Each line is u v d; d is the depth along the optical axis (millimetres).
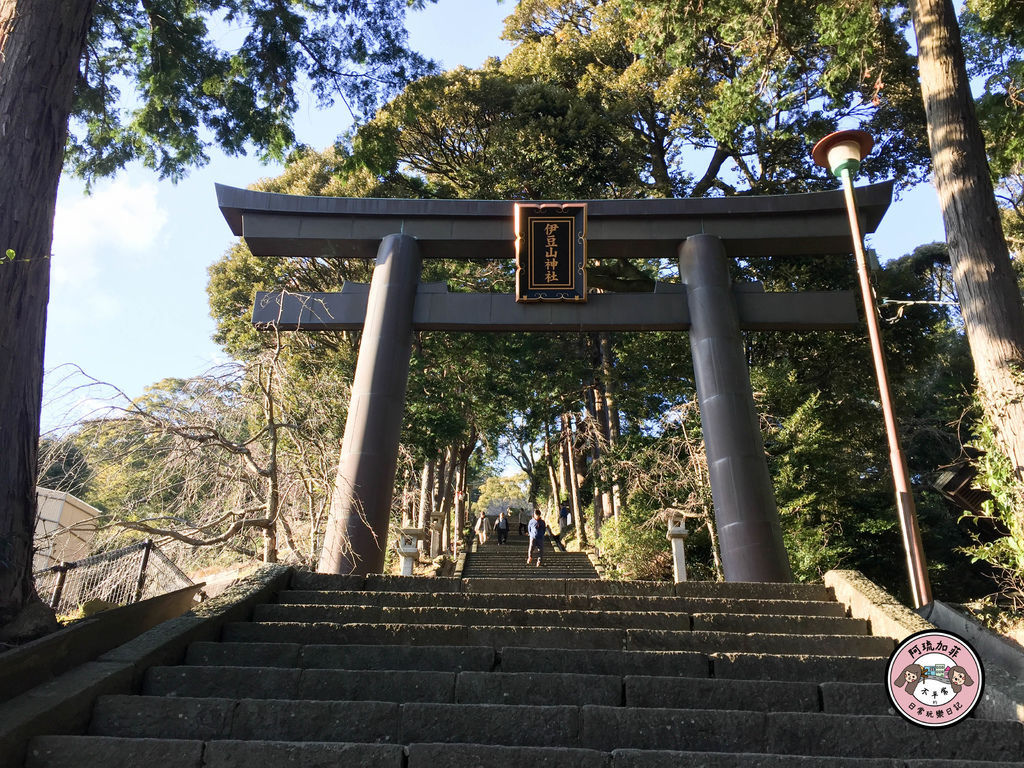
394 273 11180
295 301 11289
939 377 24891
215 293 22516
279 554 10758
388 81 11773
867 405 18688
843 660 5238
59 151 5918
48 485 7793
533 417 23266
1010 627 6988
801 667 5219
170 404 8711
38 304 5543
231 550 10414
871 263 18766
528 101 20500
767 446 15094
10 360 5277
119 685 4582
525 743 4266
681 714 4355
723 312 10992
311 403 10062
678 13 11312
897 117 18719
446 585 7035
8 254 4816
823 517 14758
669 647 5727
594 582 7082
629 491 15672
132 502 8531
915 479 20828
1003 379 7586
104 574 8383
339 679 4785
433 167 24172
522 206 11383
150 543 8602
